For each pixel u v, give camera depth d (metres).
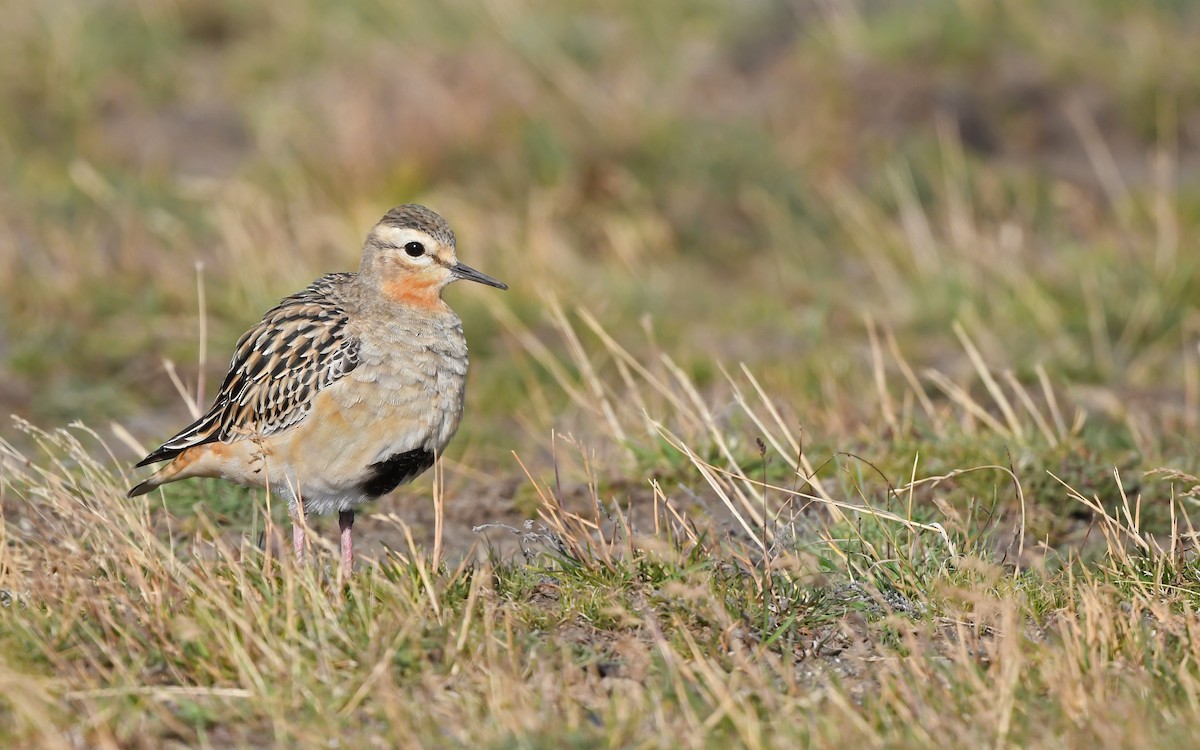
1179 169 20.77
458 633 8.29
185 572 8.66
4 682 7.57
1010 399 14.26
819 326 15.63
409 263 9.95
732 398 13.45
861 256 18.61
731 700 7.57
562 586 9.09
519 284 16.73
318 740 7.40
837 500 10.80
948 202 19.25
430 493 11.59
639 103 20.17
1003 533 10.67
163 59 22.28
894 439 11.71
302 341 9.70
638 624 8.63
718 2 23.97
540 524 10.23
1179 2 23.30
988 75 21.72
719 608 8.41
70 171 18.91
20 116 20.44
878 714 7.63
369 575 8.88
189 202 18.55
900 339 15.97
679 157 19.39
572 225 18.59
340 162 19.05
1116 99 21.58
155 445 12.61
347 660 8.04
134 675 7.92
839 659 8.52
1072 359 15.11
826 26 22.67
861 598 9.03
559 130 19.39
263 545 10.54
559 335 15.88
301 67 22.03
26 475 10.32
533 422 14.02
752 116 20.97
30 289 16.09
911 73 21.50
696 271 18.27
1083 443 11.57
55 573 8.73
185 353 15.27
